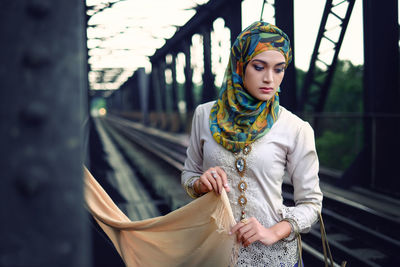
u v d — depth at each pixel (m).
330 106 14.10
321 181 7.21
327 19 7.47
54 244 0.42
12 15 0.41
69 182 0.43
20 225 0.41
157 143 20.34
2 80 0.40
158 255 1.45
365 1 6.48
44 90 0.42
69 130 0.43
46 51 0.42
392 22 6.34
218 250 1.31
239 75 1.28
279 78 1.26
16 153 0.41
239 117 1.27
